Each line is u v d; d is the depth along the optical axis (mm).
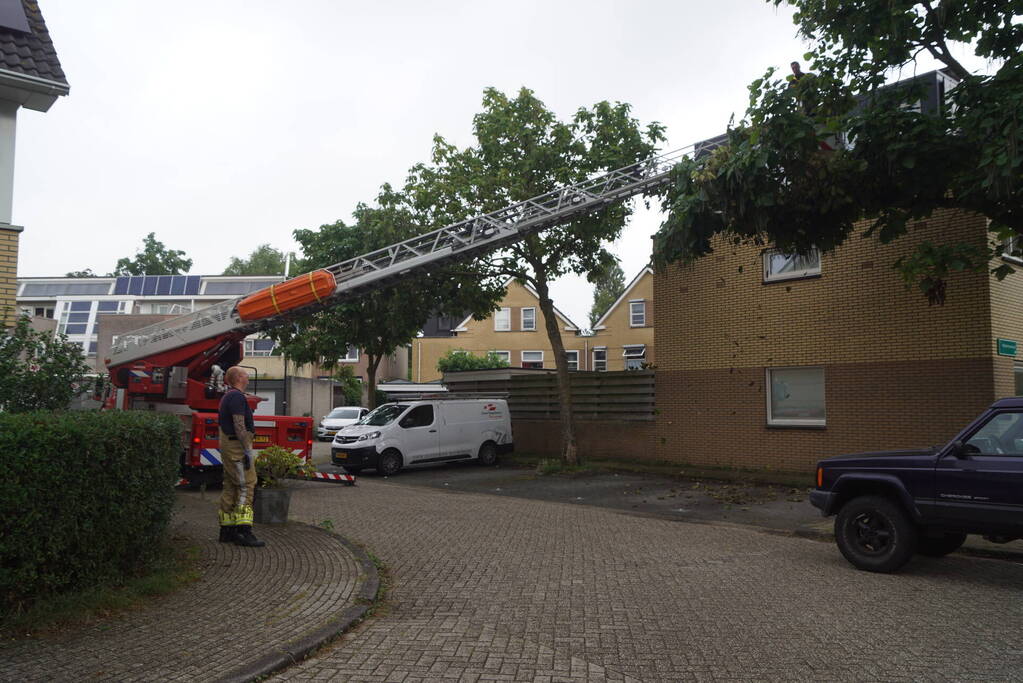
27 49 8977
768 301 15844
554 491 14562
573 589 6855
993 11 9367
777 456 15586
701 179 10453
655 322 17953
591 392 19656
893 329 13930
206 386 14219
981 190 9055
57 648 4691
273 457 9836
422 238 16219
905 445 13680
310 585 6484
